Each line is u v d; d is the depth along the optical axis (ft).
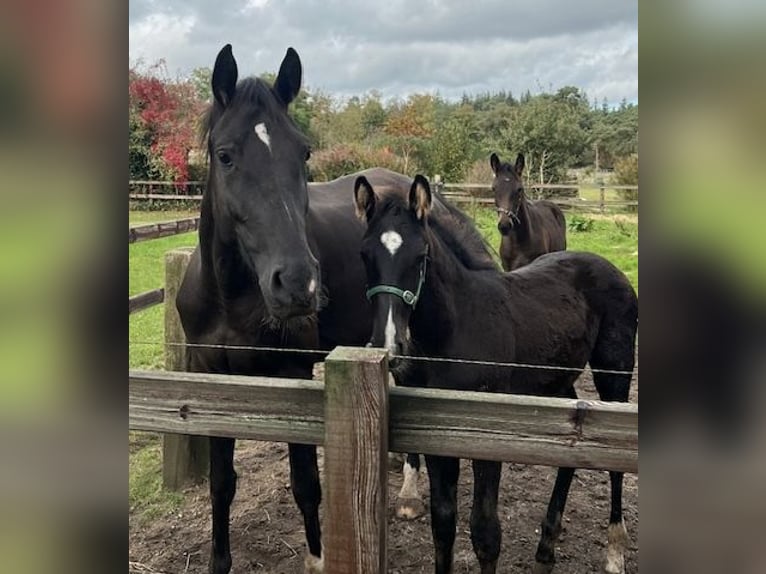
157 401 5.90
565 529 11.43
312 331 10.06
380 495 5.41
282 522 11.75
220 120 8.70
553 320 10.47
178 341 12.43
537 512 11.91
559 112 74.54
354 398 5.33
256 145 8.36
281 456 14.29
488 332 9.50
